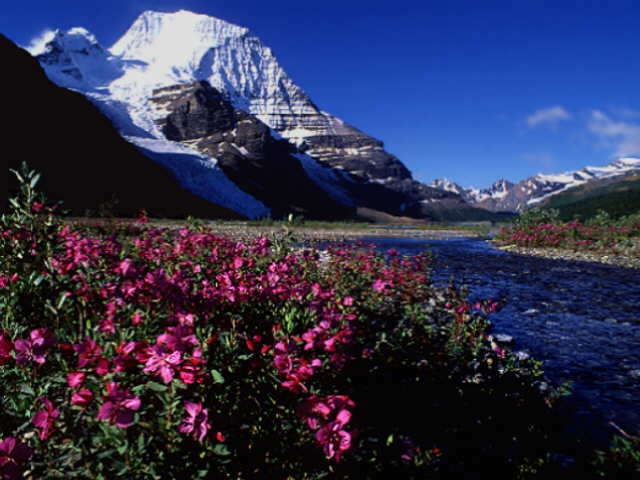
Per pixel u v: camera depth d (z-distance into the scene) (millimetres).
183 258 5582
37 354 2541
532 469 3621
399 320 7215
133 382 2512
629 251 22422
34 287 3617
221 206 120688
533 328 8656
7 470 1936
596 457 3914
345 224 72250
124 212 78125
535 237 28109
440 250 28641
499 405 4688
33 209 4379
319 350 3381
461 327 6145
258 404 2920
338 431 2389
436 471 3465
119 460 2188
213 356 2783
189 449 2355
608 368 6434
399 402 4480
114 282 3895
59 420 2406
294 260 6297
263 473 2848
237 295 4031
